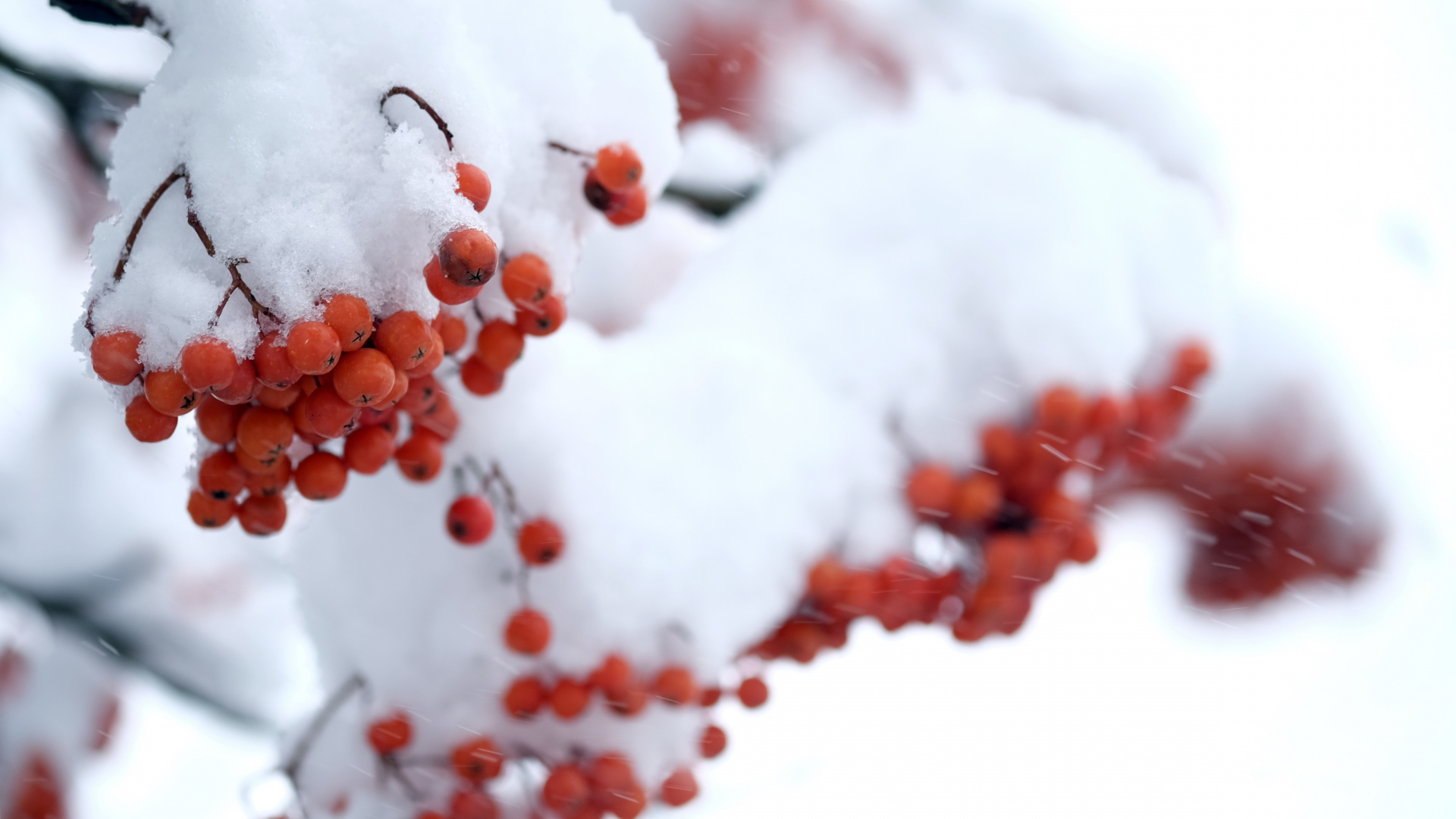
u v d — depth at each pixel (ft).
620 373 2.17
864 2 3.45
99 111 2.37
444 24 1.86
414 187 1.82
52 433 4.04
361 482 2.14
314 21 1.85
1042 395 2.20
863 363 2.23
